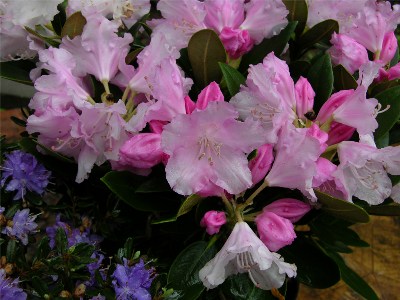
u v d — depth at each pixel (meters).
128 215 0.35
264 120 0.29
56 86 0.30
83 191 0.35
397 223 0.53
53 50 0.30
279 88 0.29
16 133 0.58
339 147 0.28
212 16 0.33
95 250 0.31
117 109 0.28
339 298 0.47
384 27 0.34
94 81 0.33
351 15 0.36
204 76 0.34
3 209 0.29
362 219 0.29
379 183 0.29
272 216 0.28
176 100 0.28
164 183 0.30
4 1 0.33
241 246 0.26
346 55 0.33
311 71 0.33
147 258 0.30
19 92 0.46
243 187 0.27
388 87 0.34
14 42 0.35
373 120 0.28
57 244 0.28
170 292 0.27
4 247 0.30
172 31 0.34
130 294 0.26
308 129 0.28
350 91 0.29
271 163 0.29
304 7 0.36
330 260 0.32
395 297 0.47
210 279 0.27
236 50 0.34
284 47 0.35
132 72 0.31
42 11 0.33
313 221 0.35
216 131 0.26
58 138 0.31
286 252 0.33
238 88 0.31
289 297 0.38
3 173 0.32
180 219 0.32
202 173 0.27
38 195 0.33
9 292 0.26
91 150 0.30
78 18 0.33
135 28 0.36
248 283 0.31
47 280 0.29
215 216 0.28
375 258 0.50
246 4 0.35
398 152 0.27
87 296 0.28
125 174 0.30
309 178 0.27
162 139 0.26
